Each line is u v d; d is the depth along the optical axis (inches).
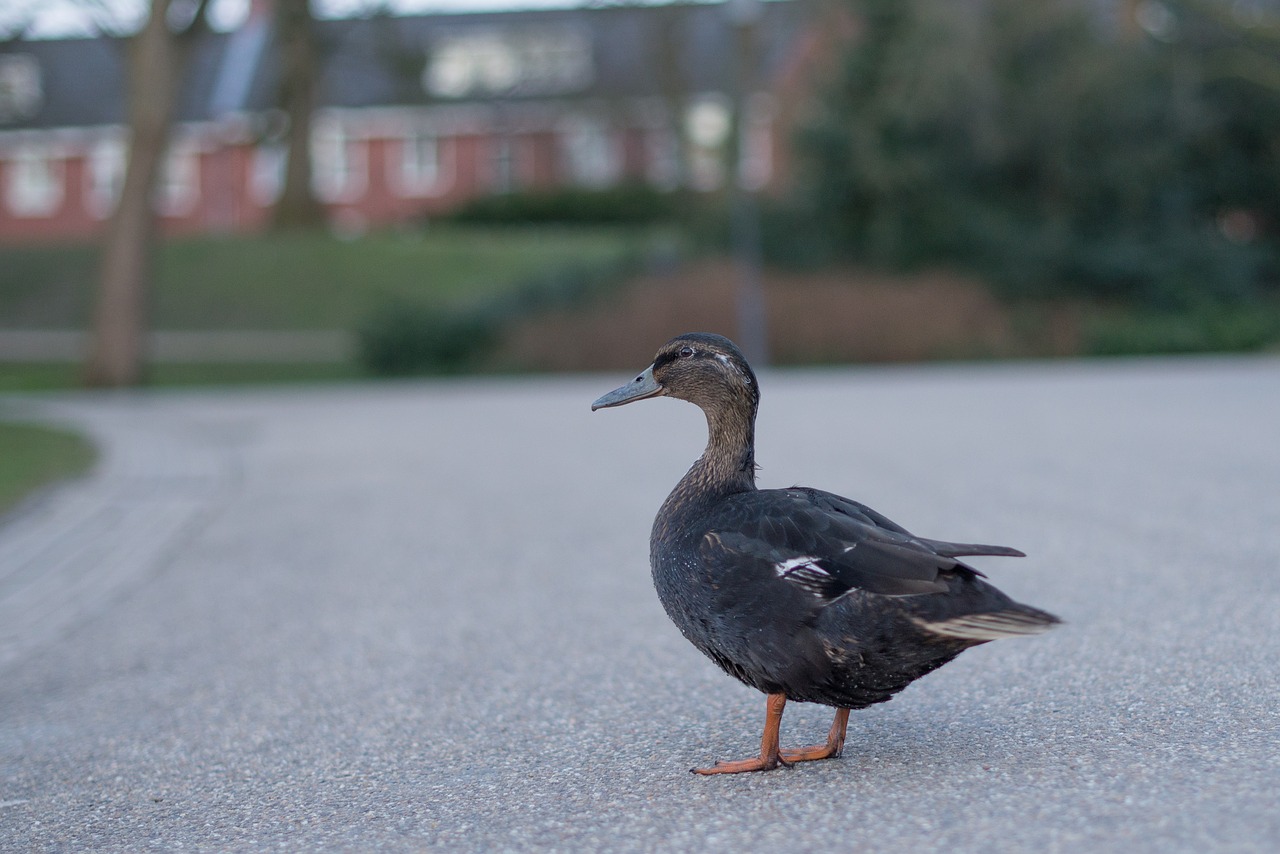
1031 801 147.3
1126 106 1323.8
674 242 1267.2
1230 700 181.2
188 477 477.1
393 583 299.9
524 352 1121.4
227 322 1332.4
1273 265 1381.6
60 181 1929.1
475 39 1894.7
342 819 160.4
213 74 1923.0
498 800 162.9
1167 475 390.3
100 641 261.1
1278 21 1309.1
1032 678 200.2
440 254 1487.5
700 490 172.2
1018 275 1272.1
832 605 147.6
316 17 1300.4
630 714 196.1
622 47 1870.1
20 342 1266.0
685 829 147.5
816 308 1176.8
